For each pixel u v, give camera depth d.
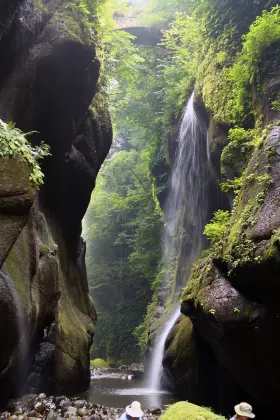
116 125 25.14
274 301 7.09
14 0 9.09
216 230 10.26
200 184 16.27
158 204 22.95
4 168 6.23
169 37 20.02
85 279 16.62
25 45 10.34
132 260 26.55
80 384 12.62
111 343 29.41
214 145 12.75
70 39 10.82
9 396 8.76
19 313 7.79
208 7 14.18
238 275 7.73
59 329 11.23
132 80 21.52
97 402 10.97
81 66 11.48
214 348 8.97
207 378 10.34
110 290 33.03
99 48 14.23
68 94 11.89
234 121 11.56
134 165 31.59
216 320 8.06
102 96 15.79
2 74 9.99
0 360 7.43
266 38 10.16
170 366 11.84
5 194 6.16
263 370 7.64
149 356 16.94
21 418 7.33
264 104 9.96
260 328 7.37
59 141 12.66
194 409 5.98
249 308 7.61
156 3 22.67
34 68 10.62
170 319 16.78
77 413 8.41
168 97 19.45
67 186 13.94
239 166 10.67
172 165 19.81
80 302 15.27
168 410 6.11
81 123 13.88
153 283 22.86
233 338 8.02
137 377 18.02
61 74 11.26
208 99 13.41
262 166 8.44
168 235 22.05
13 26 9.63
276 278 6.82
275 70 10.03
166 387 13.40
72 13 11.59
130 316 29.31
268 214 7.51
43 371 10.10
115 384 15.54
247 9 12.77
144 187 28.84
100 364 24.67
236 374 8.49
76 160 13.73
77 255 15.98
